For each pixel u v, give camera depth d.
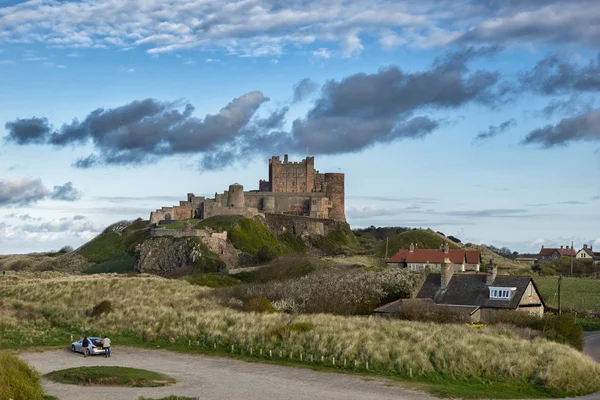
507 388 54.62
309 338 66.56
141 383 51.47
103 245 182.50
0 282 107.00
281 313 82.31
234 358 63.50
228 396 48.53
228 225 185.75
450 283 89.75
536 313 82.44
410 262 129.75
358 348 63.03
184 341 70.50
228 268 149.75
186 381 53.47
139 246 166.88
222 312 81.25
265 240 187.25
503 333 70.19
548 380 55.62
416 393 51.00
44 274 134.50
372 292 93.00
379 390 51.62
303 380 54.59
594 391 55.59
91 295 93.75
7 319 78.06
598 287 125.50
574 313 101.88
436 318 77.38
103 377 51.94
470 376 57.03
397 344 63.03
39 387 46.59
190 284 108.75
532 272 155.25
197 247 157.62
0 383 44.06
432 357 60.19
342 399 48.53
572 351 63.81
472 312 80.69
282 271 125.31
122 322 78.75
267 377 55.50
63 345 68.81
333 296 93.12
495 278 87.94
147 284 102.25
